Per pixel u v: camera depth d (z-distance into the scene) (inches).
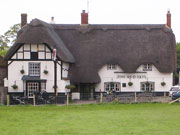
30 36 1738.4
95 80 1920.5
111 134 937.5
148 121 1131.9
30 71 1771.7
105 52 1996.8
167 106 1517.0
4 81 1770.4
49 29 1894.7
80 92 1958.7
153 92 1956.2
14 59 1771.7
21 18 2068.2
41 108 1464.1
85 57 1971.0
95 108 1460.4
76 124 1077.8
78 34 2058.3
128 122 1112.2
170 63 1990.7
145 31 2084.2
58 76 1753.2
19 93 1763.0
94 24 2108.8
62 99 1690.5
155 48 2022.6
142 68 2001.7
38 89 1752.0
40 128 1016.2
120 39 2052.2
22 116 1235.2
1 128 1019.3
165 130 991.0
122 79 1995.6
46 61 1763.0
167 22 2169.0
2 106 1535.4
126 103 1619.1
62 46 1877.5
